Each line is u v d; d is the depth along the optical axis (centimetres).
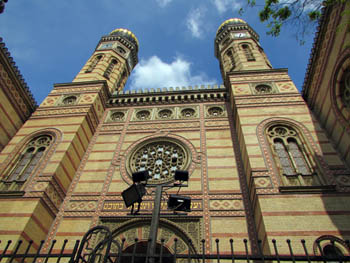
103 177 1415
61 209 1266
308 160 1229
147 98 2006
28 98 1722
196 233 1109
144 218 1172
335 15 1197
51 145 1457
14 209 1123
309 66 1460
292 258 566
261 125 1408
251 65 2080
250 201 1191
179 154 1533
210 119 1736
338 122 1246
